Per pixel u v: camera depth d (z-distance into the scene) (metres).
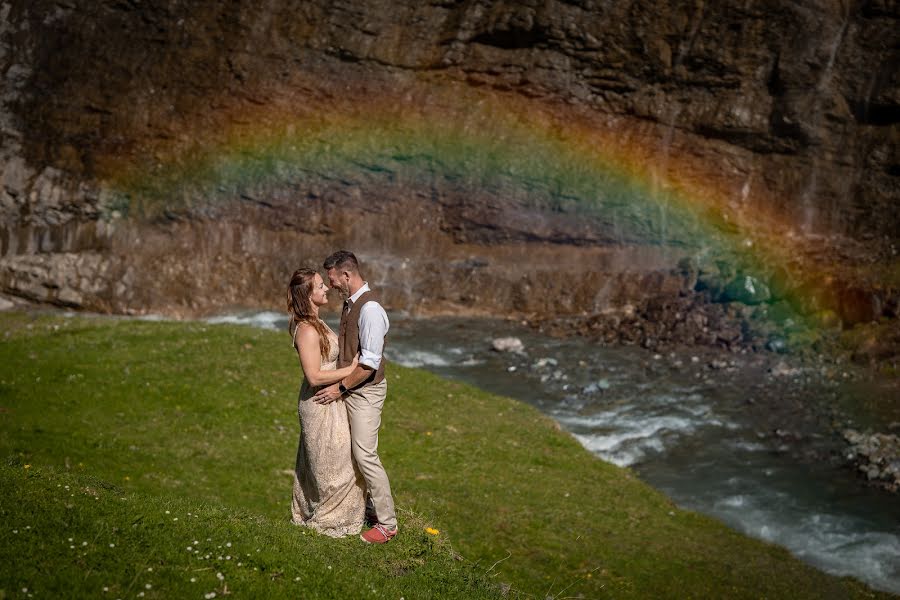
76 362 20.25
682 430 22.05
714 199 36.16
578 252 36.69
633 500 16.80
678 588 12.78
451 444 18.23
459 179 37.22
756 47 34.81
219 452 15.70
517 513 14.83
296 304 8.09
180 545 7.59
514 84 37.47
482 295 35.22
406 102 37.72
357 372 8.09
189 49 37.81
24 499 7.84
